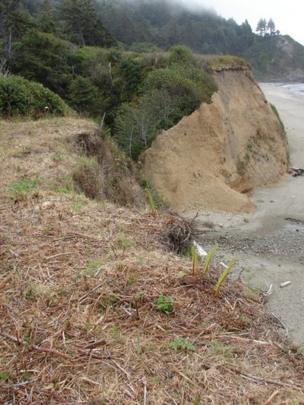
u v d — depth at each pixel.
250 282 9.98
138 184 12.62
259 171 20.88
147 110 17.78
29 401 2.63
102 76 20.88
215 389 2.86
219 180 17.77
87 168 8.61
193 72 20.41
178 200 16.41
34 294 3.68
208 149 18.64
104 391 2.76
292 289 9.72
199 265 4.43
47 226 4.98
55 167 8.02
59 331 3.24
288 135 31.31
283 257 12.23
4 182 6.87
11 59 21.05
